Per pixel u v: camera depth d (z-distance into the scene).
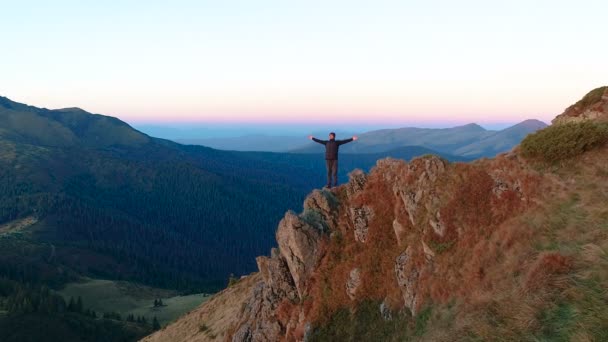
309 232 27.48
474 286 17.31
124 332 190.12
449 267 19.50
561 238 15.70
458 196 21.84
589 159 19.22
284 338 25.84
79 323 184.25
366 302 23.03
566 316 11.93
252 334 28.70
